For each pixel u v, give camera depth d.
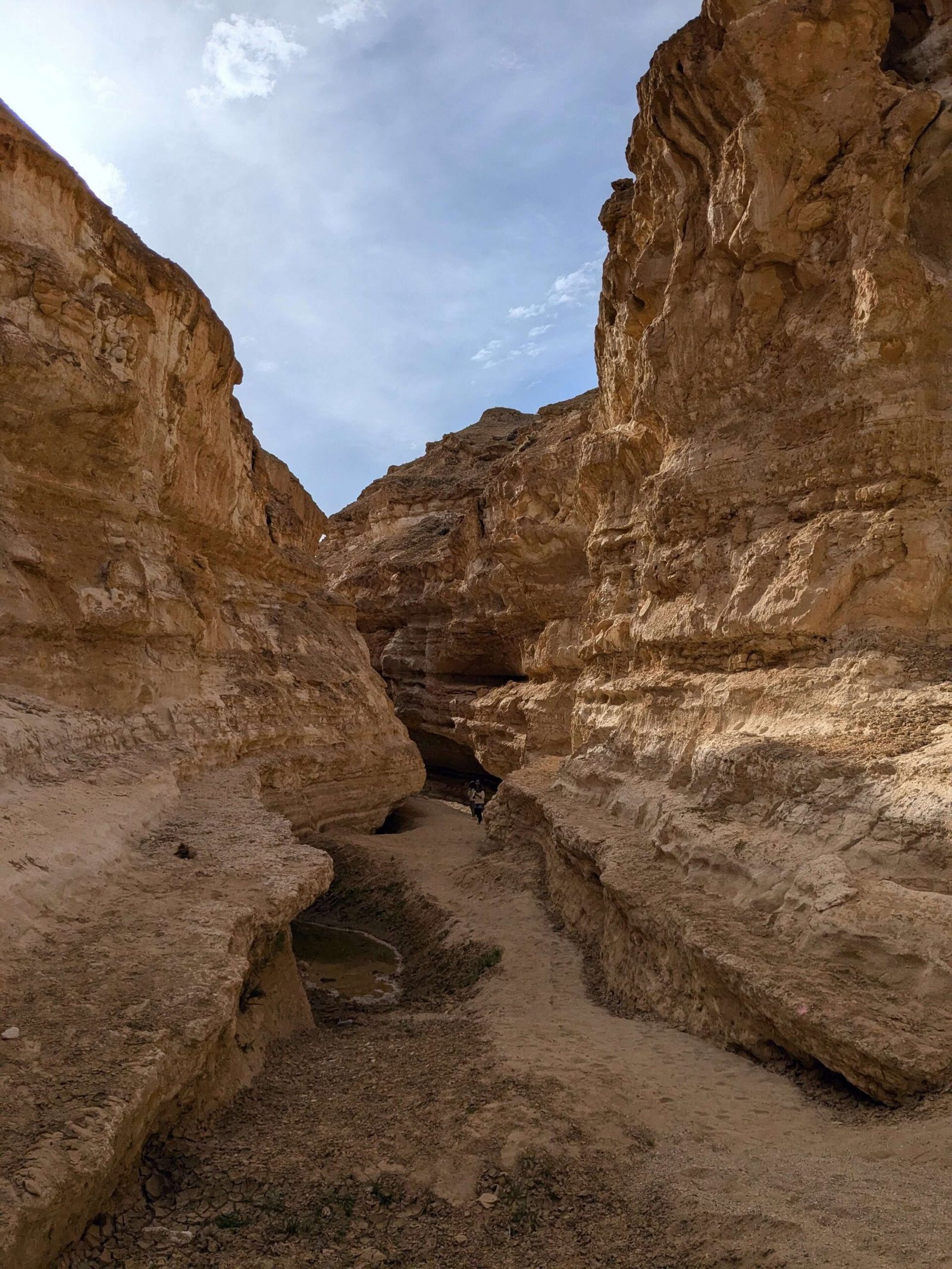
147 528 15.18
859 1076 6.18
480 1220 4.99
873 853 8.00
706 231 13.65
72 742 11.06
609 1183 5.31
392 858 19.36
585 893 13.41
